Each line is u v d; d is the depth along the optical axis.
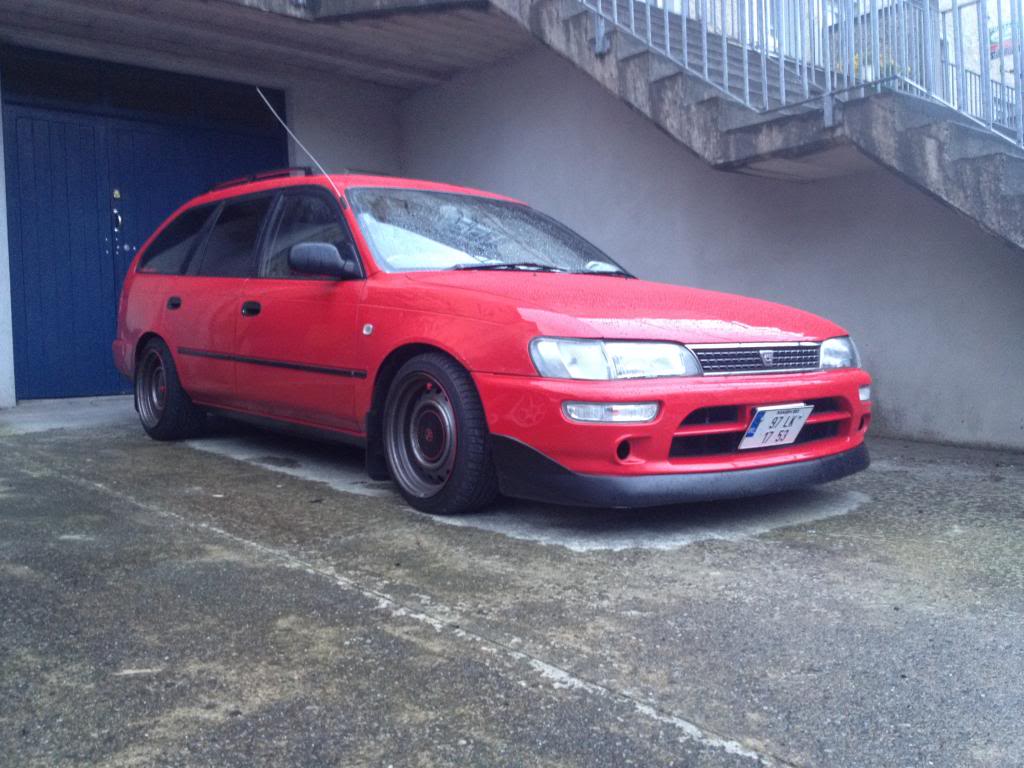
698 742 1.96
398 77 9.52
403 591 2.87
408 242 4.37
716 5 6.90
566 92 8.40
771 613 2.72
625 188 7.96
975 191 4.77
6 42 7.93
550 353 3.38
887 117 5.09
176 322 5.35
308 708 2.10
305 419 4.57
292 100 9.55
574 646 2.46
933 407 6.18
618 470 3.34
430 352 3.84
